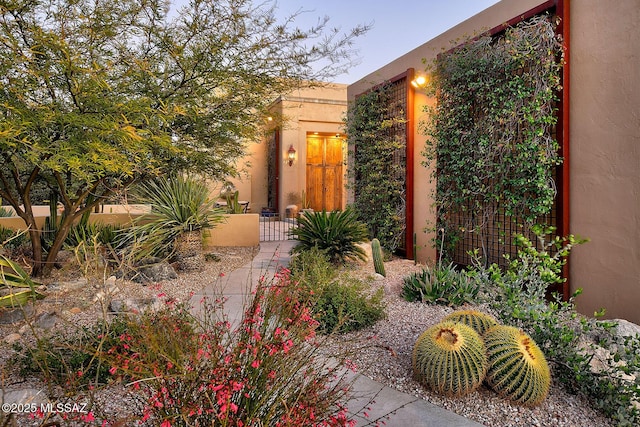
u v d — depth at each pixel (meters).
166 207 6.14
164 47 4.94
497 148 5.13
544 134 4.73
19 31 4.06
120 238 6.05
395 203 7.70
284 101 13.43
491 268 3.59
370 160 8.30
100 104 4.14
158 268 5.42
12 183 5.91
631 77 3.96
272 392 1.43
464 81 5.73
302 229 6.58
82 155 3.83
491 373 2.51
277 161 14.40
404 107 7.50
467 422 2.27
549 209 4.65
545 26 4.61
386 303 4.39
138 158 4.46
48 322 3.29
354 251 6.27
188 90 5.21
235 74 5.29
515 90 4.91
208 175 6.76
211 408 1.33
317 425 1.51
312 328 1.69
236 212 9.38
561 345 2.77
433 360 2.52
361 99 8.46
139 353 1.38
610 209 4.15
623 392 2.40
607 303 4.18
